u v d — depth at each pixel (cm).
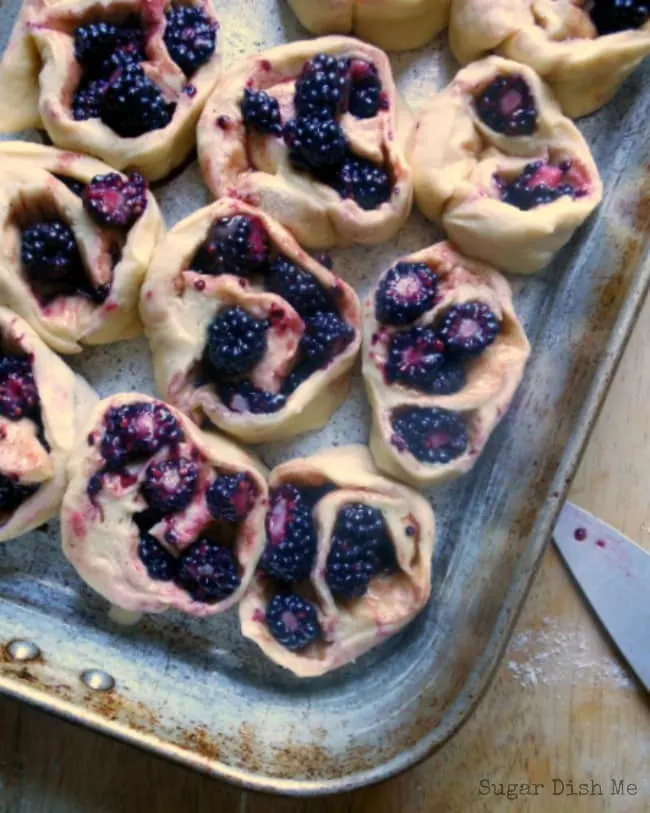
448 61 49
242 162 47
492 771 49
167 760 43
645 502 49
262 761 44
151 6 46
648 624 49
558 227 45
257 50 49
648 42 46
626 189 47
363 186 46
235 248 45
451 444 45
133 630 47
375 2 46
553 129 46
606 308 45
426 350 45
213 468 44
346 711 46
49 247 45
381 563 46
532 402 47
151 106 45
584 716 49
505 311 46
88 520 44
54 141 46
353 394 47
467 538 47
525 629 49
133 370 48
